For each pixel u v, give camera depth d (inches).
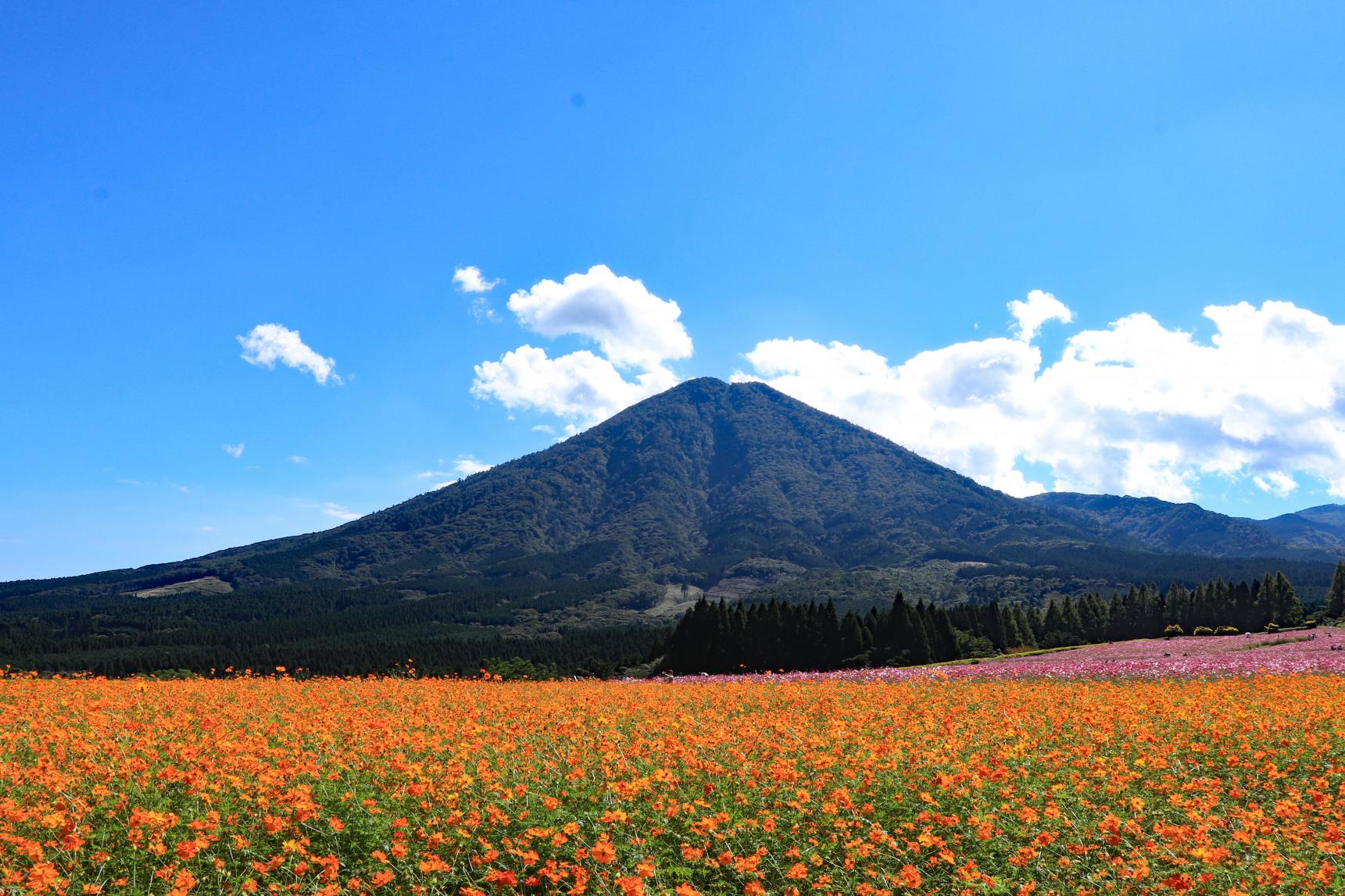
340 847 498.9
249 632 7234.3
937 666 2170.3
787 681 1622.8
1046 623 3700.8
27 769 587.8
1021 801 553.6
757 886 433.4
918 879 432.5
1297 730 756.6
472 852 486.0
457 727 794.8
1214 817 495.5
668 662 2571.4
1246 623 3440.0
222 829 504.4
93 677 1489.9
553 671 2815.0
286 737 754.8
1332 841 475.8
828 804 531.5
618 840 501.7
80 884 437.7
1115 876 458.6
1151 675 1363.2
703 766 625.9
